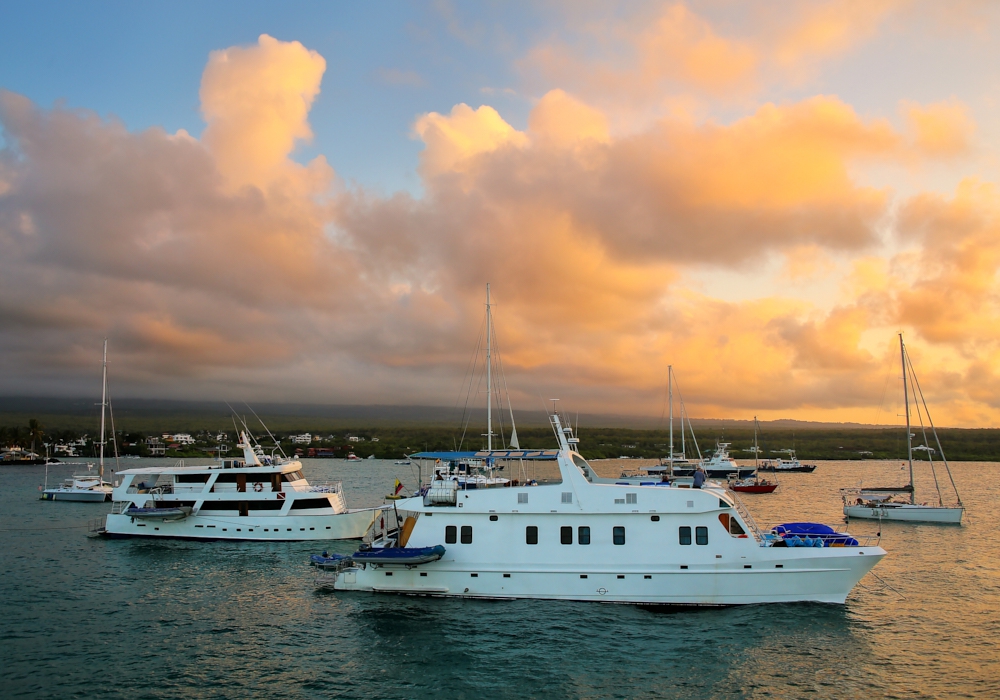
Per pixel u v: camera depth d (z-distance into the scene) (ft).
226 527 167.32
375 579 109.29
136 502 172.55
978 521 228.63
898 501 243.60
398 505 108.78
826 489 365.61
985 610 110.11
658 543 100.63
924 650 90.48
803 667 83.56
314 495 167.73
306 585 123.54
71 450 652.89
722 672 81.82
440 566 106.01
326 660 86.02
